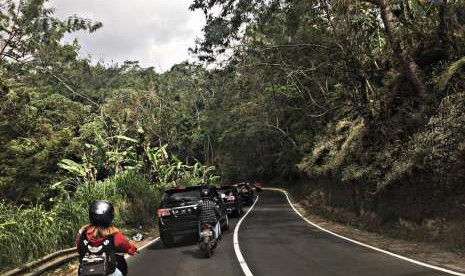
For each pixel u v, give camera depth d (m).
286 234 17.05
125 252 5.50
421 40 18.33
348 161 22.44
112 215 5.46
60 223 12.45
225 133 65.25
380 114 19.62
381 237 15.59
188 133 78.25
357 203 21.23
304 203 37.47
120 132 26.88
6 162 15.62
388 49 21.36
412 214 15.06
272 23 21.61
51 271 10.79
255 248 13.27
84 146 22.55
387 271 8.99
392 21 17.34
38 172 16.48
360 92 22.77
